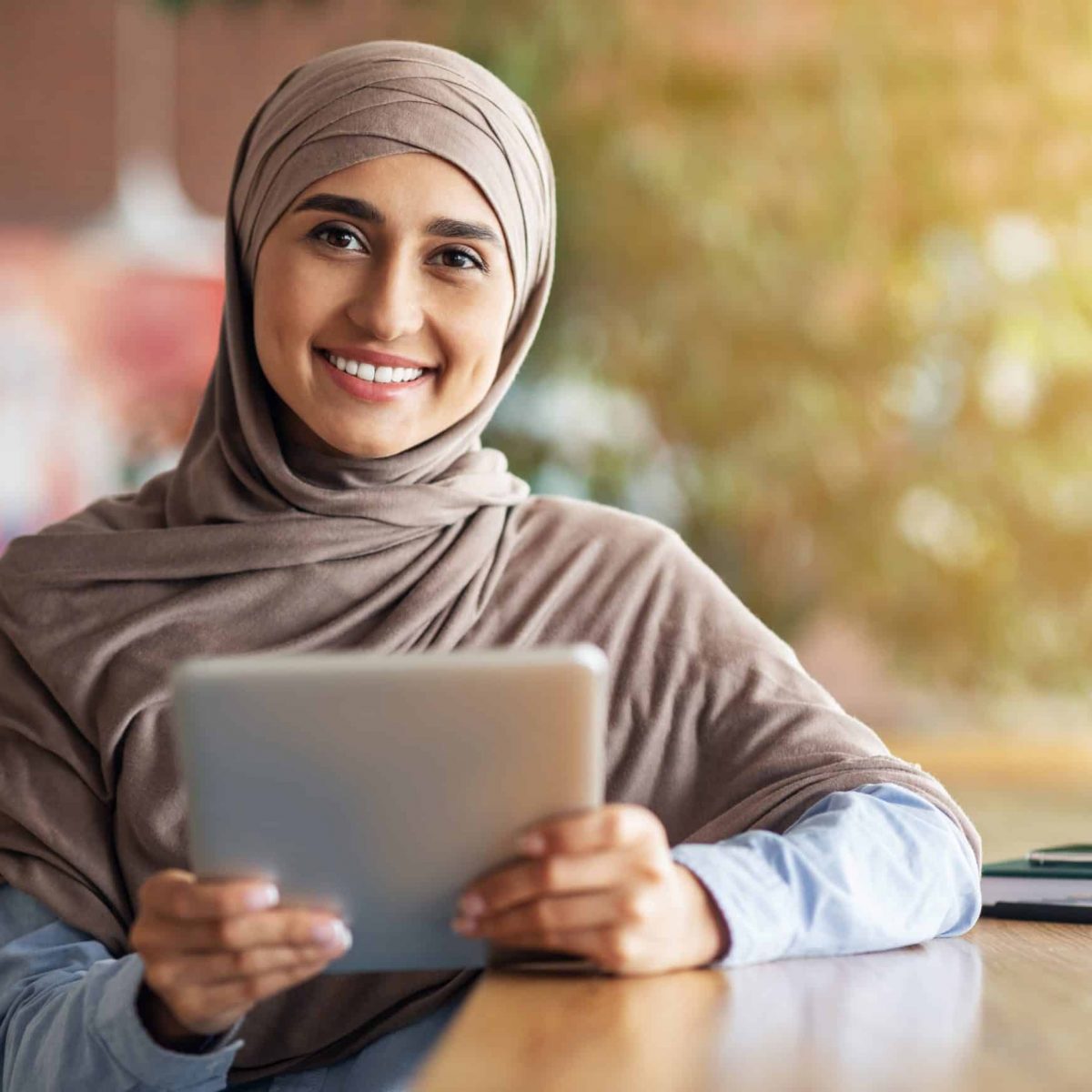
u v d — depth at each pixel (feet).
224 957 4.73
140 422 25.21
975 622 20.56
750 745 6.82
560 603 7.23
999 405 20.44
